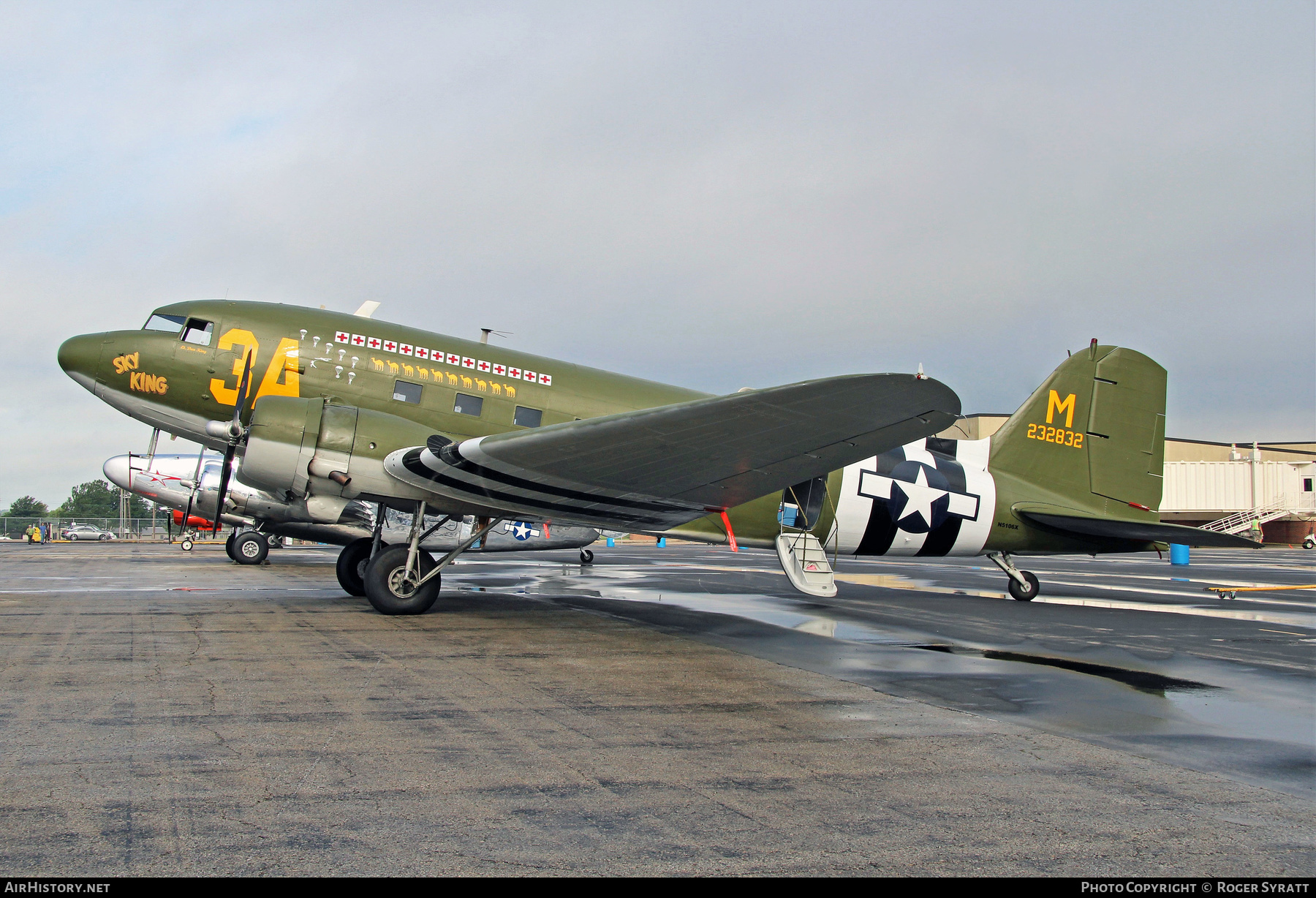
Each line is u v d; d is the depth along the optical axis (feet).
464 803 11.55
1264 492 169.07
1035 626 33.14
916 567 83.15
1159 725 16.80
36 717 15.51
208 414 34.19
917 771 13.38
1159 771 13.65
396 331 35.65
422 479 30.14
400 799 11.66
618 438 26.23
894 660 24.16
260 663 21.18
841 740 15.19
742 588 49.78
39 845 9.85
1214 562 107.86
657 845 10.26
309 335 34.32
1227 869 9.91
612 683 19.85
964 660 24.23
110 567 67.67
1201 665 23.97
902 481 39.96
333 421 30.96
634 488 30.53
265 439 30.40
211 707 16.49
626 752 14.11
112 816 10.79
